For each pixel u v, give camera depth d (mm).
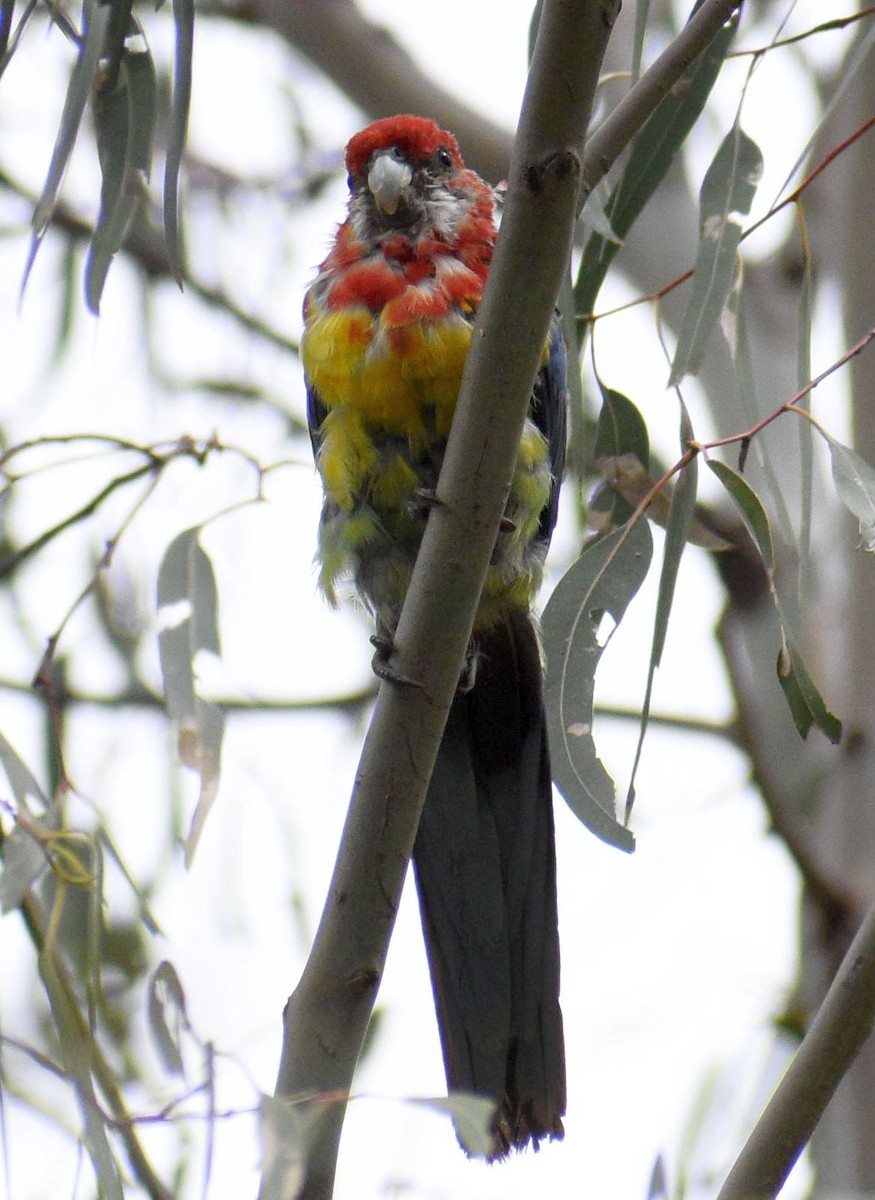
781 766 8328
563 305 5648
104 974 7754
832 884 7777
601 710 9273
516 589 6895
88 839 5348
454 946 6344
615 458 6480
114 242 5738
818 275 9273
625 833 5344
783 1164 4898
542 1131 5953
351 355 6852
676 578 5535
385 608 7215
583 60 4586
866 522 5402
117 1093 5344
